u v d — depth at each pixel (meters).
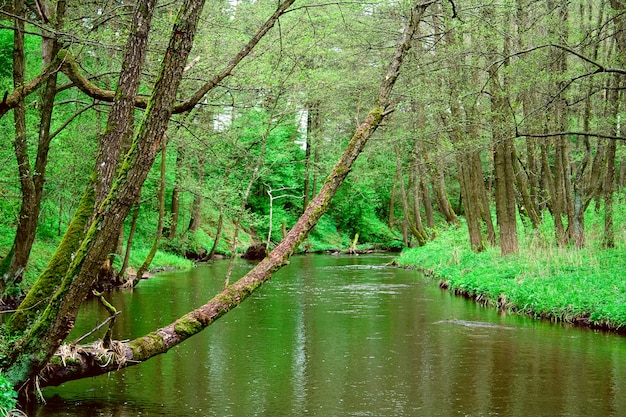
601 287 14.33
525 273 16.86
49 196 19.80
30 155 16.88
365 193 48.22
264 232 43.59
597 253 17.89
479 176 24.09
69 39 9.55
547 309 14.08
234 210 21.06
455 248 24.70
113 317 7.70
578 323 13.27
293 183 42.97
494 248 23.39
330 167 33.06
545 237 20.84
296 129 35.56
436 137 22.83
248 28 13.34
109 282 19.92
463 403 8.19
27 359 6.74
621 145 22.31
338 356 10.80
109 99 9.63
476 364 10.20
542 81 14.77
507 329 13.01
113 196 6.18
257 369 9.95
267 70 11.79
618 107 17.52
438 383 9.13
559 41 14.99
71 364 7.60
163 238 31.75
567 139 22.06
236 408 7.94
